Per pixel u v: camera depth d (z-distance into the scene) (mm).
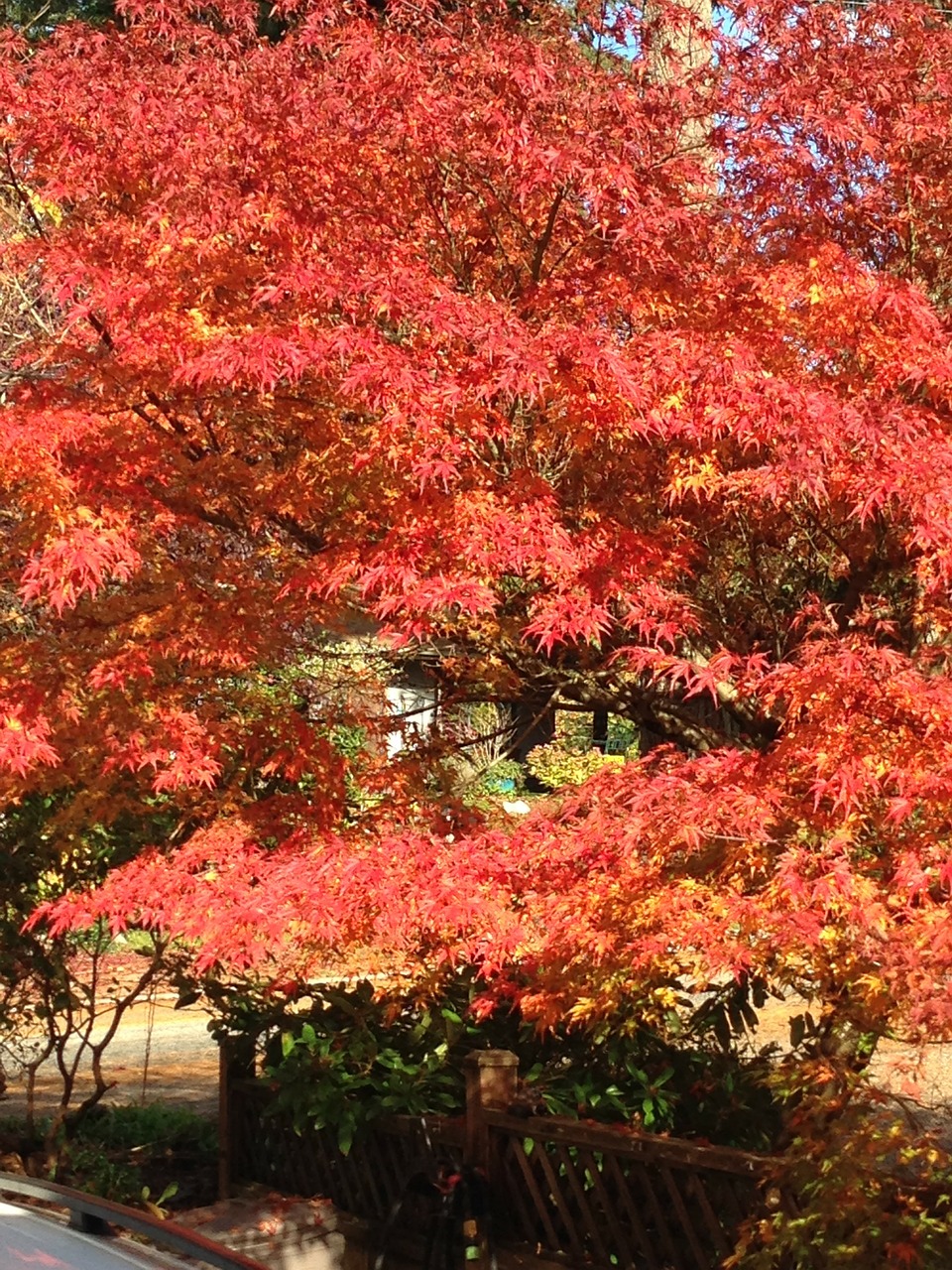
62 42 6395
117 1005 8492
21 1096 10656
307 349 4836
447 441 4945
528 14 7328
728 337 5008
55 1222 2691
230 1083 7609
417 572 4984
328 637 6551
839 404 4789
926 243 6172
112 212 5980
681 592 6031
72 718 5191
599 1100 6508
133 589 5930
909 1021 3850
